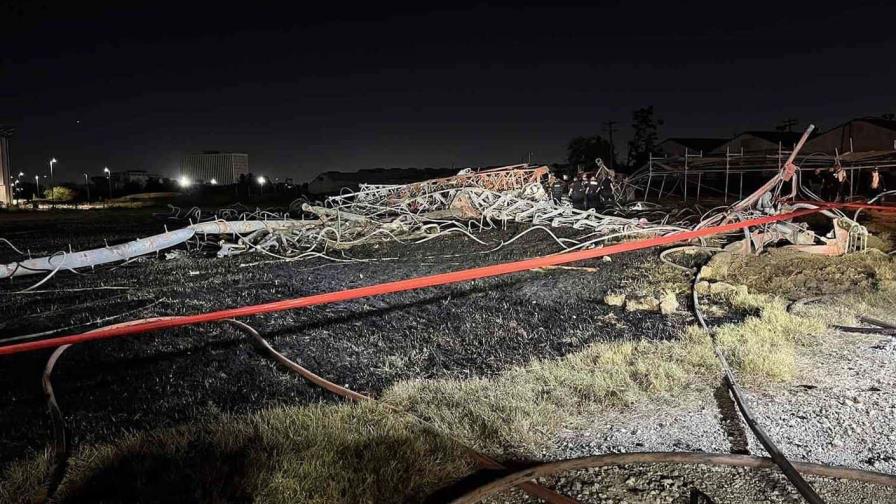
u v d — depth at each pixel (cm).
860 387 573
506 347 707
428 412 512
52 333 806
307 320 830
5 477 419
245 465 410
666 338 734
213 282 1145
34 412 538
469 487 396
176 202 6097
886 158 2827
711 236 1466
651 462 428
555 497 380
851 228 1243
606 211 2295
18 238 2125
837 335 737
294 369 630
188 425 489
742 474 415
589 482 405
